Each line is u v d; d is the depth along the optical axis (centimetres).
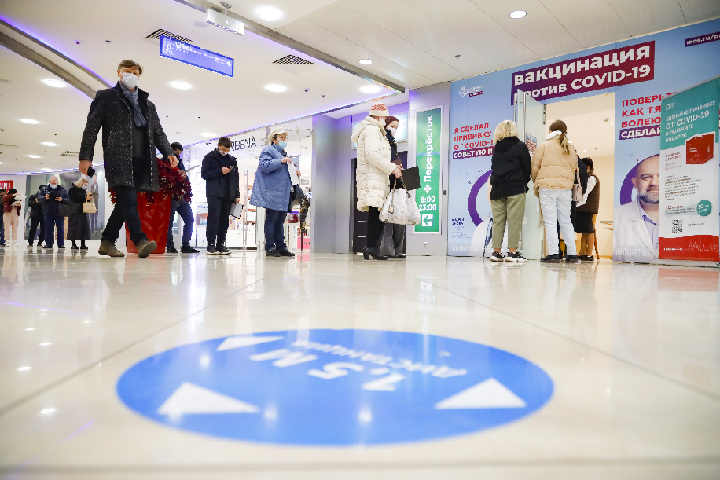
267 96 838
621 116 591
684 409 40
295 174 495
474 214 729
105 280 168
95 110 313
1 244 1046
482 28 580
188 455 30
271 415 37
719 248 462
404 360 57
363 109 902
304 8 532
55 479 26
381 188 394
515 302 122
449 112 765
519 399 42
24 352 59
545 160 432
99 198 1511
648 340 73
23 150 1341
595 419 37
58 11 536
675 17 535
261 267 273
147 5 521
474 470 28
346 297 128
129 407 39
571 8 524
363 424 35
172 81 762
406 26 581
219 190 502
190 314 94
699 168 483
